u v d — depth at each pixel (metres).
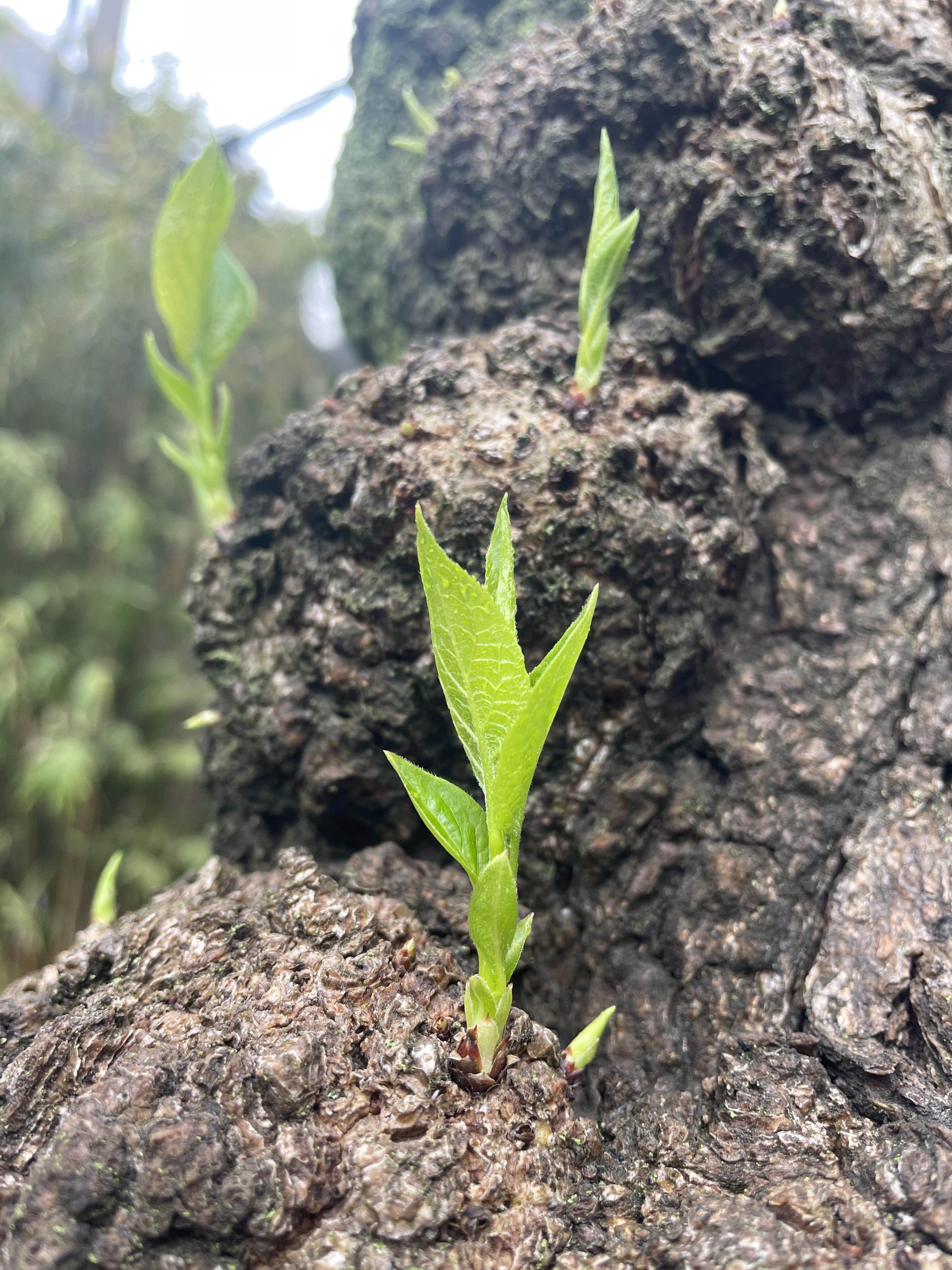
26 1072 0.12
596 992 0.16
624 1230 0.11
